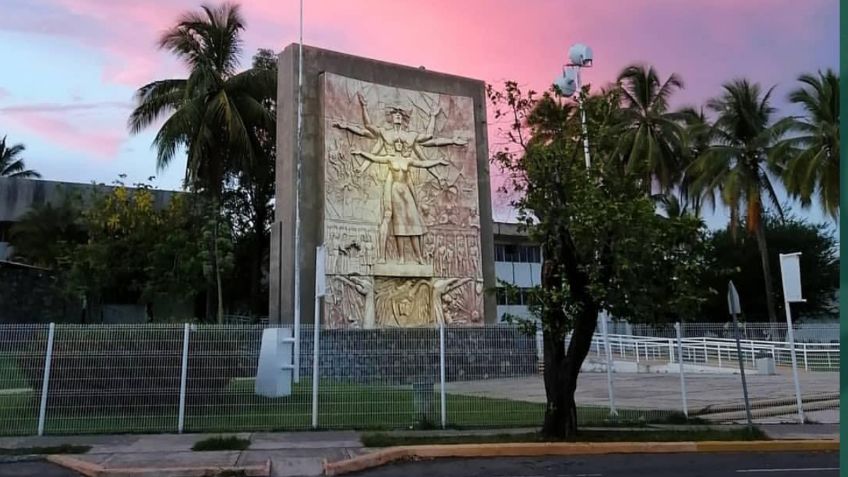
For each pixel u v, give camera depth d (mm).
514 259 55750
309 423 14312
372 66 27625
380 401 15086
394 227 26609
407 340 15883
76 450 11930
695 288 13359
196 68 33281
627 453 12906
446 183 28297
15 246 41406
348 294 25172
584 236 12773
